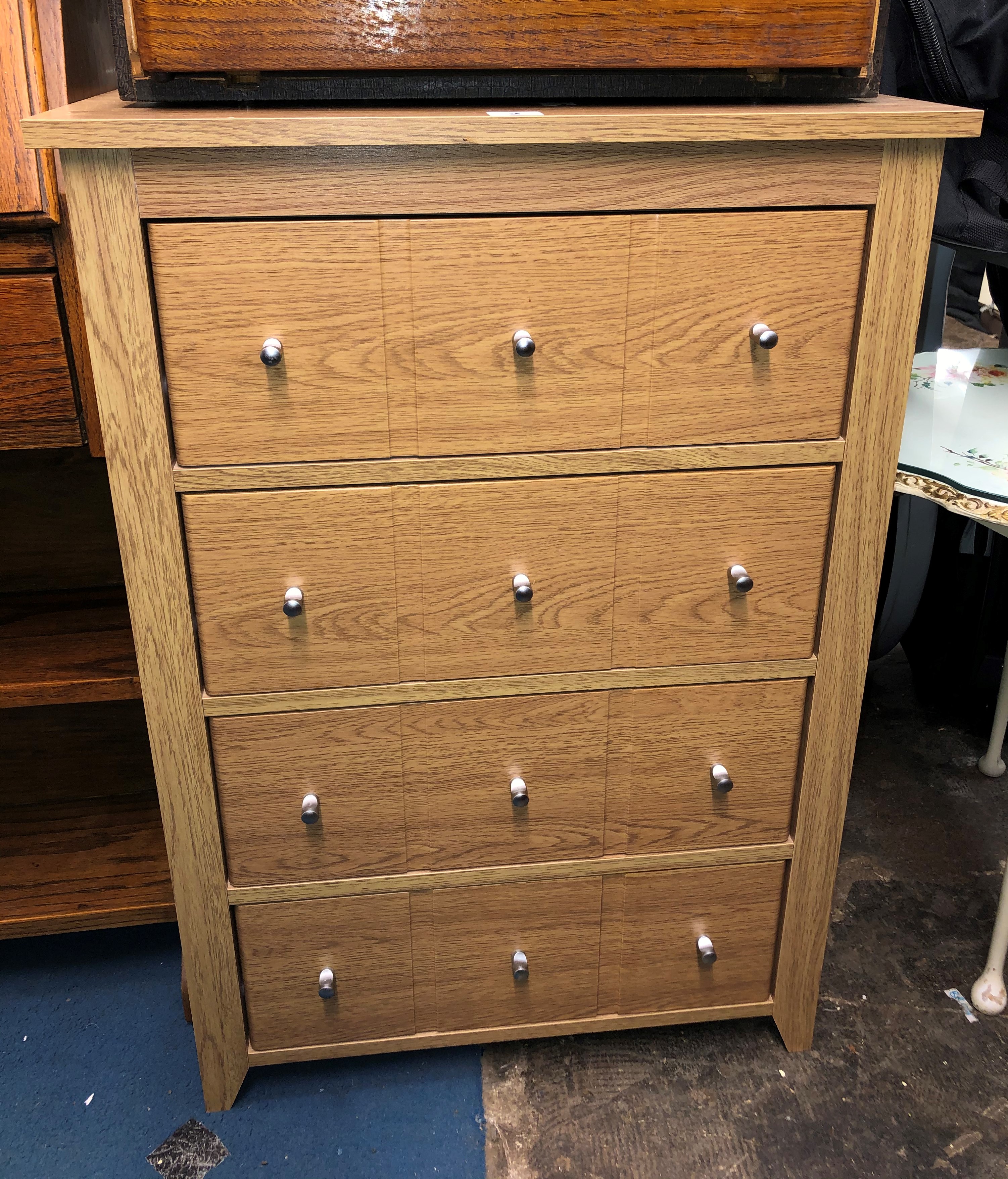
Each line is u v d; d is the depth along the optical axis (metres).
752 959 1.20
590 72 0.85
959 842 1.57
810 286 0.90
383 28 0.80
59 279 0.98
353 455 0.90
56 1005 1.31
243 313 0.84
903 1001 1.31
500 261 0.85
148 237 0.81
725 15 0.83
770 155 0.85
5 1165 1.10
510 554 0.95
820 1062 1.24
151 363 0.84
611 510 0.95
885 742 1.80
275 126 0.77
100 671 1.16
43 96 0.94
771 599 1.01
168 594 0.93
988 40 1.24
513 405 0.90
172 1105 1.18
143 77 0.82
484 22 0.81
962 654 1.79
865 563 1.00
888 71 1.33
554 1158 1.12
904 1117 1.17
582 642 1.00
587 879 1.12
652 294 0.88
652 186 0.84
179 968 1.37
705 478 0.95
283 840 1.04
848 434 0.95
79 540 1.35
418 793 1.04
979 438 1.22
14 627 1.27
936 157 0.86
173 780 1.00
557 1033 1.20
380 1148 1.13
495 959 1.14
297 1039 1.16
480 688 1.00
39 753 1.42
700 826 1.11
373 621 0.96
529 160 0.82
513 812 1.07
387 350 0.87
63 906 1.24
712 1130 1.15
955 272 3.17
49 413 1.02
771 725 1.07
